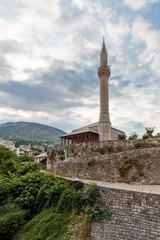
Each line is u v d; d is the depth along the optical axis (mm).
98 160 22938
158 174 17625
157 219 10914
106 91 42312
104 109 41188
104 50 45344
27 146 157125
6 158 37531
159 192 13961
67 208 15875
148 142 23984
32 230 14898
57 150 41188
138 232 10898
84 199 15383
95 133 40344
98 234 11938
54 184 19938
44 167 53031
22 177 21969
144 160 19094
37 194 19219
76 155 34312
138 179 18375
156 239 10047
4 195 19172
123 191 13727
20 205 18000
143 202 12234
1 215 15922
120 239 10992
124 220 12086
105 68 42750
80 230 12883
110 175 20703
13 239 14352
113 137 48500
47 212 16719
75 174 25188
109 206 13703
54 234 13383
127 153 20656
